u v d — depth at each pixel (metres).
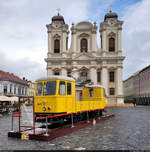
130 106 44.38
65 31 50.12
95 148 7.56
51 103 10.68
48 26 50.47
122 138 9.36
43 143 8.39
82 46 49.50
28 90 67.81
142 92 59.91
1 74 50.66
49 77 11.20
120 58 46.69
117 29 48.62
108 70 47.56
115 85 47.03
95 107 17.12
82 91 19.42
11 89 50.31
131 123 15.05
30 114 23.95
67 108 11.81
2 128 12.74
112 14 49.47
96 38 49.25
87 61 47.94
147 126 13.38
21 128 12.61
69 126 11.96
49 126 12.31
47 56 49.88
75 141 8.73
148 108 37.66
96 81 47.34
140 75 62.69
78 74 47.59
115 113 25.16
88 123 13.77
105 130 11.73
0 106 26.69
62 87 11.38
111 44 48.91
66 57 49.47
